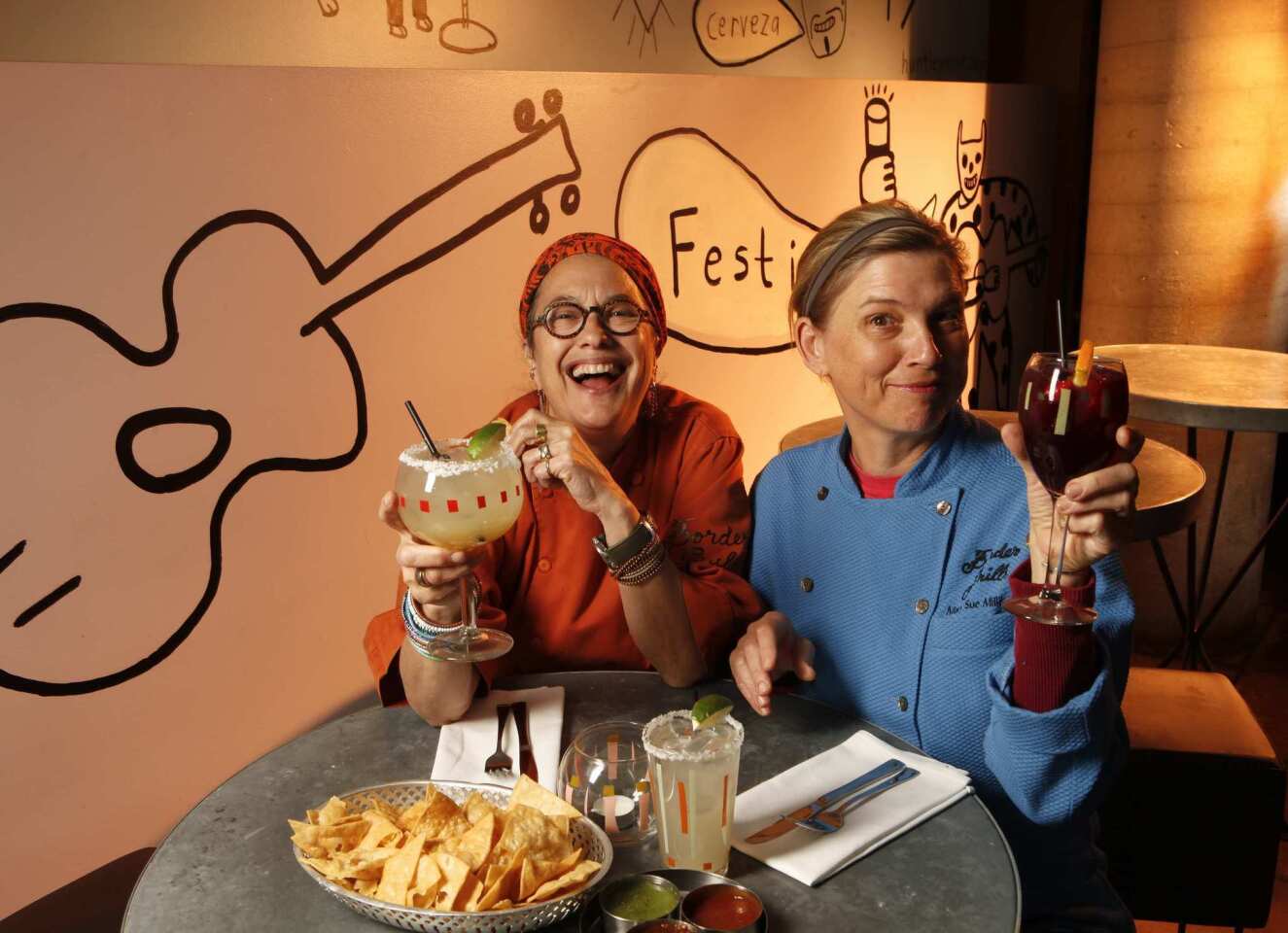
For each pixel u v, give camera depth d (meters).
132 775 2.05
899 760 1.37
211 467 2.07
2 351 1.80
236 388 2.09
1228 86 3.48
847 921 1.08
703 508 1.91
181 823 1.27
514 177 2.45
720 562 1.85
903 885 1.14
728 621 1.63
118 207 1.89
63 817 1.97
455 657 1.37
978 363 4.07
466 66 2.53
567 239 1.87
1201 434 3.77
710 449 1.96
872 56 3.74
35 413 1.85
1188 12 3.47
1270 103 3.50
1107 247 3.79
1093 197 3.84
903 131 3.51
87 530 1.93
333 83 2.13
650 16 2.95
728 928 1.01
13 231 1.79
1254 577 3.98
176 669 2.09
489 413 2.50
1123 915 1.52
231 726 2.19
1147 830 2.05
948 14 4.05
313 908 1.11
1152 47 3.55
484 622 1.58
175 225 1.96
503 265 2.47
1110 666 1.32
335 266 2.19
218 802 1.32
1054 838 1.47
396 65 2.39
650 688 1.61
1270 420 2.35
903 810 1.26
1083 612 1.24
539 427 1.56
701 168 2.88
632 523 1.55
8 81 1.75
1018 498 1.52
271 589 2.20
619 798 1.22
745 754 1.42
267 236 2.08
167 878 1.17
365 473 2.31
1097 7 4.03
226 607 2.14
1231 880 2.05
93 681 1.98
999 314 4.13
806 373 3.32
